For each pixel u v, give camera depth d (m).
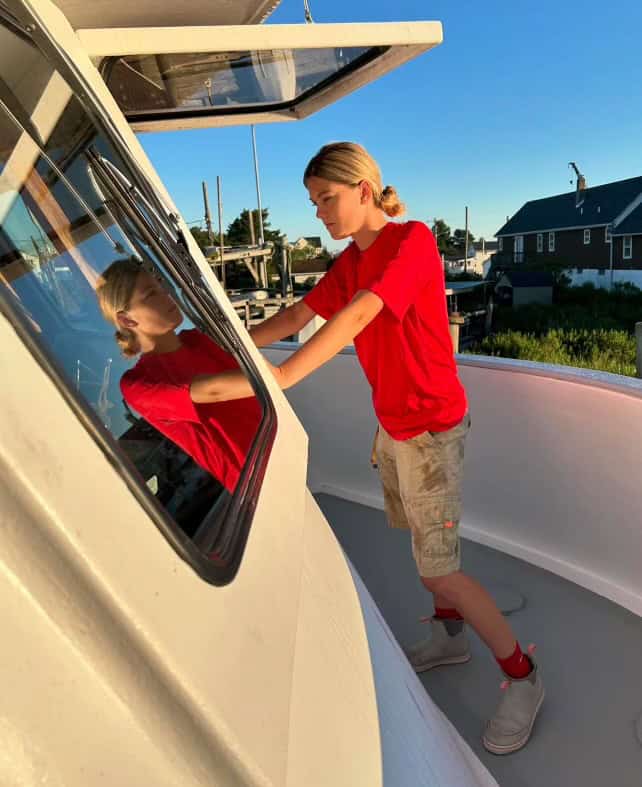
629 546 2.31
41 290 0.60
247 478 0.76
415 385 1.66
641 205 37.38
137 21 1.33
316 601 0.83
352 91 1.80
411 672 1.19
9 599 0.31
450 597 1.74
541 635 2.22
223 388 0.85
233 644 0.44
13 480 0.32
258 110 2.00
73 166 0.81
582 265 41.50
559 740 1.78
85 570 0.33
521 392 2.57
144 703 0.34
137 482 0.42
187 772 0.36
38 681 0.31
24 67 0.75
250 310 13.16
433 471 1.70
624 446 2.26
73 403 0.39
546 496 2.57
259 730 0.41
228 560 0.53
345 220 1.63
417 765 0.83
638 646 2.14
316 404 3.43
